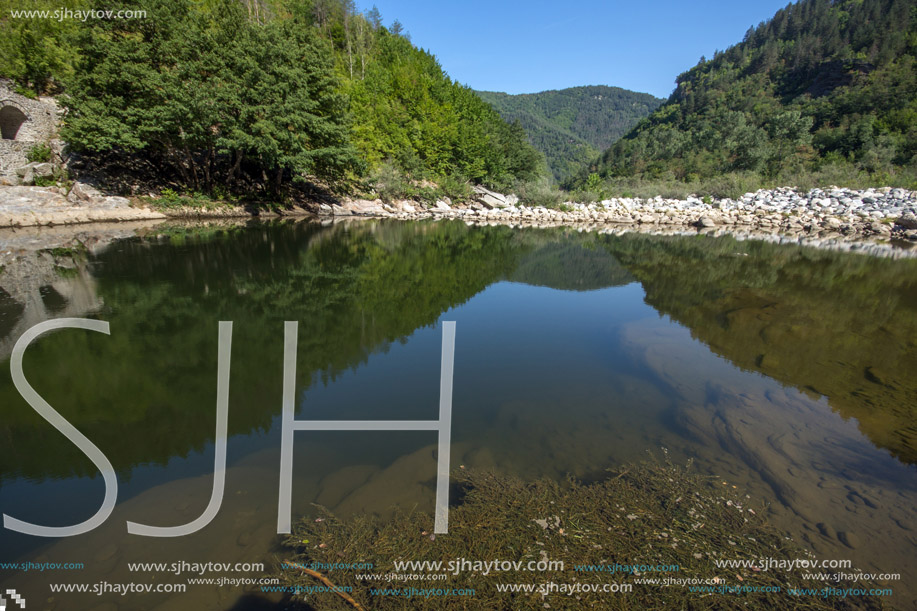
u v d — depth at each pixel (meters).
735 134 64.19
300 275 10.47
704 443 3.68
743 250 16.16
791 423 3.98
